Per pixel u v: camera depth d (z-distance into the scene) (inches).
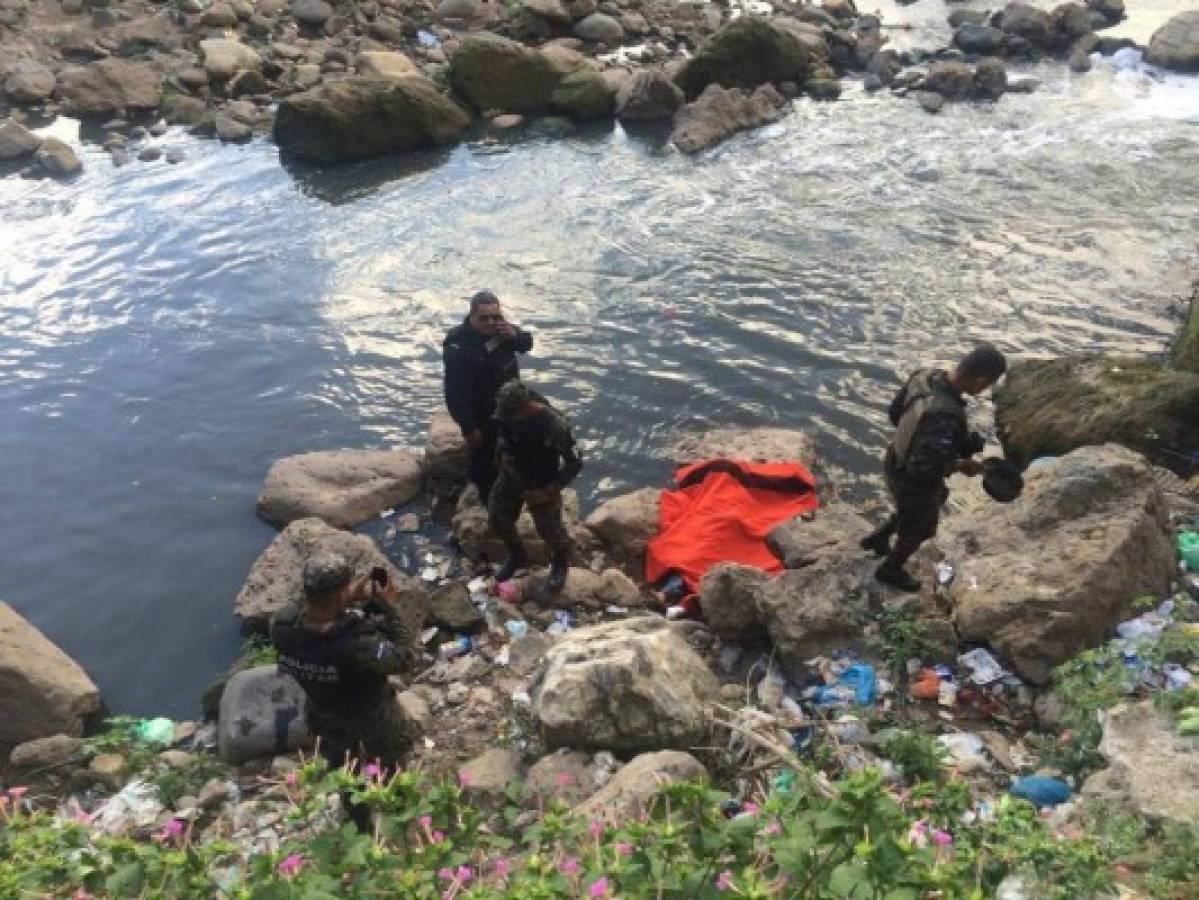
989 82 676.1
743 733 246.8
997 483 266.1
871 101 688.4
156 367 461.4
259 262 533.3
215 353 468.1
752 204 564.7
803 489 365.1
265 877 153.6
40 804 270.1
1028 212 535.8
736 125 651.5
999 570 280.1
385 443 414.0
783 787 227.8
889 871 136.8
